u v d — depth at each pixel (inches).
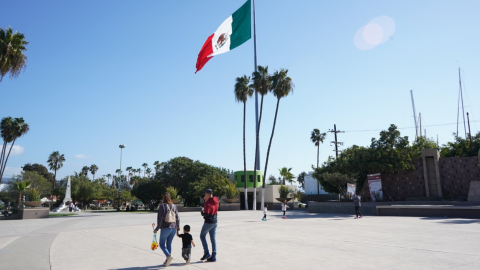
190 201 2167.8
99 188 2851.9
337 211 1223.5
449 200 1210.0
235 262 310.5
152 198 2290.8
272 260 316.5
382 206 1030.4
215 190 1833.2
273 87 1761.8
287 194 1962.4
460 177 1251.2
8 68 1096.2
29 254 376.5
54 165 3676.2
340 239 462.0
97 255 362.9
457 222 694.5
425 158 1312.7
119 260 331.6
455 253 332.8
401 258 312.8
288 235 526.6
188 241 306.2
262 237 504.4
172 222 301.1
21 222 947.3
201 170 2223.2
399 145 1364.4
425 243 405.7
